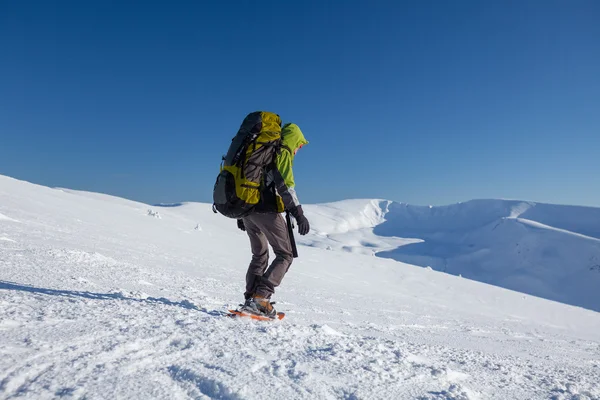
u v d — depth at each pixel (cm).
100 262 620
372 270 2786
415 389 159
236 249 2555
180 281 636
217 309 311
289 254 288
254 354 173
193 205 10350
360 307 839
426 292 2348
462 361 241
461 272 15550
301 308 581
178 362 154
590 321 2338
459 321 923
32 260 500
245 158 259
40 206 2219
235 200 261
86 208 2828
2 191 2386
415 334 484
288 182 265
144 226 2719
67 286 350
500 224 18538
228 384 135
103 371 136
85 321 194
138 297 330
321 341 218
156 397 123
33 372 129
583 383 224
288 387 141
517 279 13850
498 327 923
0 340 153
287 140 272
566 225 19575
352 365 176
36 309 206
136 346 165
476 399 161
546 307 2523
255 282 295
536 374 231
